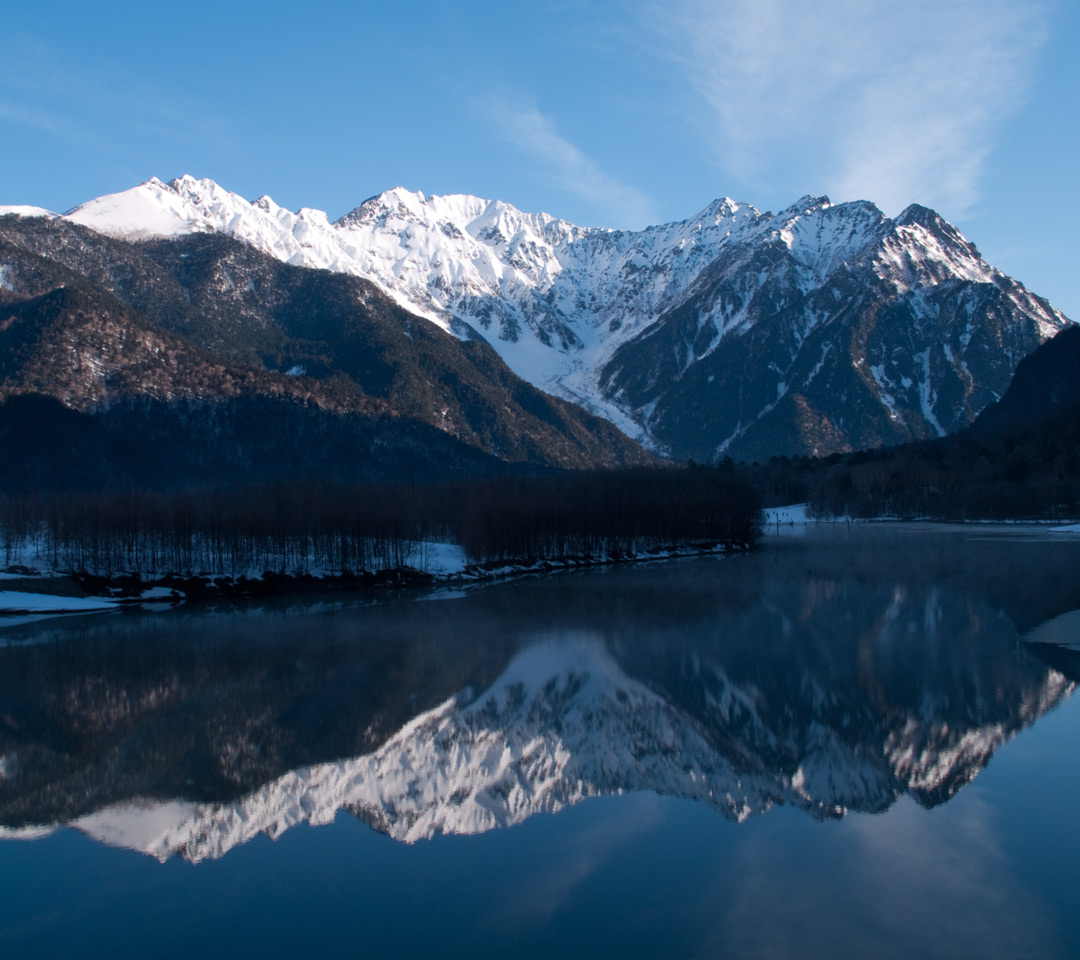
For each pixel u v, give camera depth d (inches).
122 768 1667.1
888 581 4197.8
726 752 1680.6
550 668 2440.9
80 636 3083.2
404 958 982.4
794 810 1374.3
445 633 3031.5
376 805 1450.5
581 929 1033.5
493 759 1679.4
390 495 5541.3
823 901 1083.3
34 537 4441.4
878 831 1284.4
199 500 4931.1
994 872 1149.1
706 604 3604.8
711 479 7224.4
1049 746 1643.7
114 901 1128.8
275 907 1104.2
